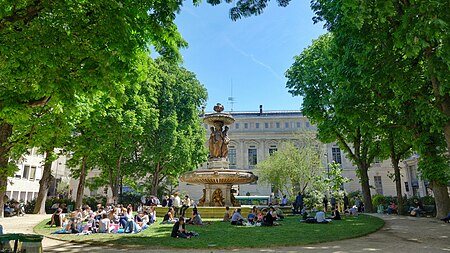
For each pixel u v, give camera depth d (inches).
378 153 1070.4
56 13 337.7
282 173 1599.4
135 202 1540.4
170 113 1286.9
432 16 302.7
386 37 438.9
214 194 798.5
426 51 406.3
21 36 318.0
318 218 634.2
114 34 334.0
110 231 538.3
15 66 319.6
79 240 430.6
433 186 728.3
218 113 827.4
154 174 1342.3
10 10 336.5
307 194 1267.2
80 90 357.7
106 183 1430.9
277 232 485.4
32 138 671.1
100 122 964.0
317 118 979.9
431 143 696.4
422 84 521.0
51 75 322.3
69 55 329.1
